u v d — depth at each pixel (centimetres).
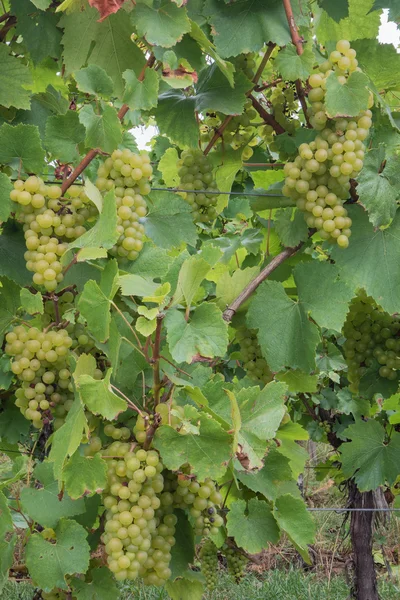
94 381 132
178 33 151
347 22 176
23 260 151
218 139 180
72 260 145
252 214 262
